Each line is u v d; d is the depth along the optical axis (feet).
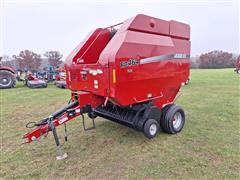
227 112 16.07
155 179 7.24
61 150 9.73
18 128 13.09
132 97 9.29
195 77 53.11
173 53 11.25
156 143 10.27
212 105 18.69
